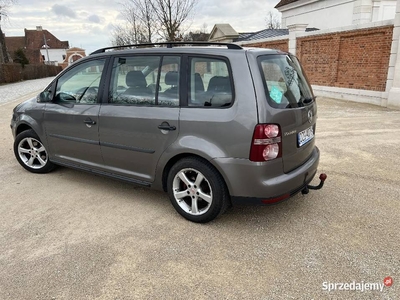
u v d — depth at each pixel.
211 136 3.03
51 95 4.40
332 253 2.80
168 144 3.30
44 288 2.45
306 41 14.32
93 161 4.07
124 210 3.66
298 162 3.27
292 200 3.83
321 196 3.92
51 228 3.29
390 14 17.09
